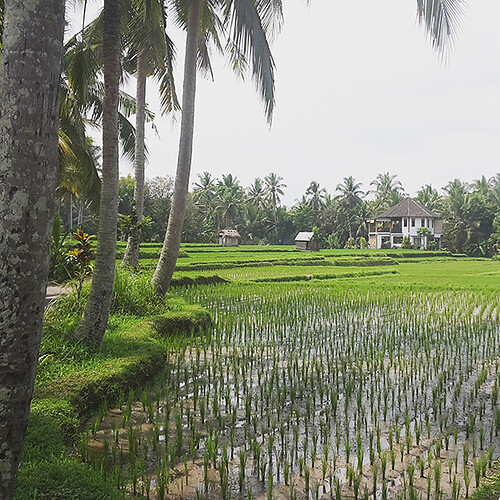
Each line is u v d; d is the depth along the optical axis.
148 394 6.46
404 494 3.95
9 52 2.71
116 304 10.90
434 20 7.28
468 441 5.32
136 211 15.52
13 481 2.72
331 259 40.22
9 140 2.67
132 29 13.55
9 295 2.65
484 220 60.28
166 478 4.27
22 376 2.70
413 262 46.81
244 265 33.81
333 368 8.16
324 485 4.33
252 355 8.88
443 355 9.12
